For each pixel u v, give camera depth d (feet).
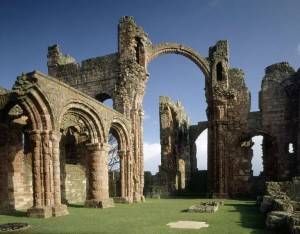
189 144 205.87
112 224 56.80
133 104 118.42
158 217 66.18
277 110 142.41
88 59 126.93
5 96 71.51
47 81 69.62
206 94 150.41
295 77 142.10
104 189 89.92
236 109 143.95
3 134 79.00
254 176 151.74
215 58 146.92
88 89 125.18
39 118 69.05
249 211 76.28
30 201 86.22
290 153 139.23
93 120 88.94
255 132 142.92
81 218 64.54
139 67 122.11
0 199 77.71
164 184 166.09
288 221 44.37
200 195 153.38
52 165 69.62
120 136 107.96
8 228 50.65
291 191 91.50
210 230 49.90
